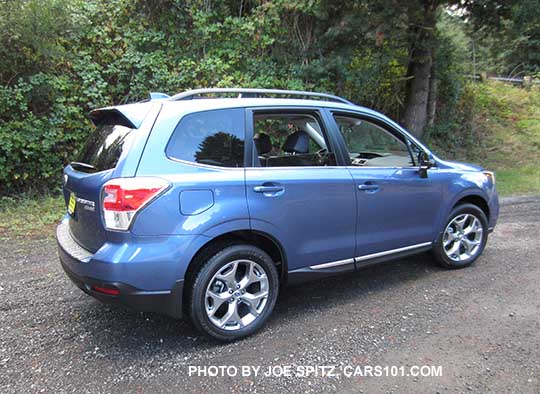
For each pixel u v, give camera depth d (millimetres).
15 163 6758
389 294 3828
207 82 8422
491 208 4645
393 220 3834
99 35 7883
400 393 2459
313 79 9352
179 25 8719
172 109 2893
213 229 2830
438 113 12133
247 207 2963
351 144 3725
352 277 4250
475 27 9422
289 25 9570
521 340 3018
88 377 2602
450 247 4430
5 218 5988
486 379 2582
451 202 4266
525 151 12336
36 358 2797
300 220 3242
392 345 2969
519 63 18641
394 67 10734
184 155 2840
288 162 3371
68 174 3219
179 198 2721
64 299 3678
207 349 2930
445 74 11648
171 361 2781
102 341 3020
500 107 14953
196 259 2879
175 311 2805
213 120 3016
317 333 3141
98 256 2639
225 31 9062
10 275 4176
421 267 4508
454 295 3791
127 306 2699
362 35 8938
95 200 2729
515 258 4766
